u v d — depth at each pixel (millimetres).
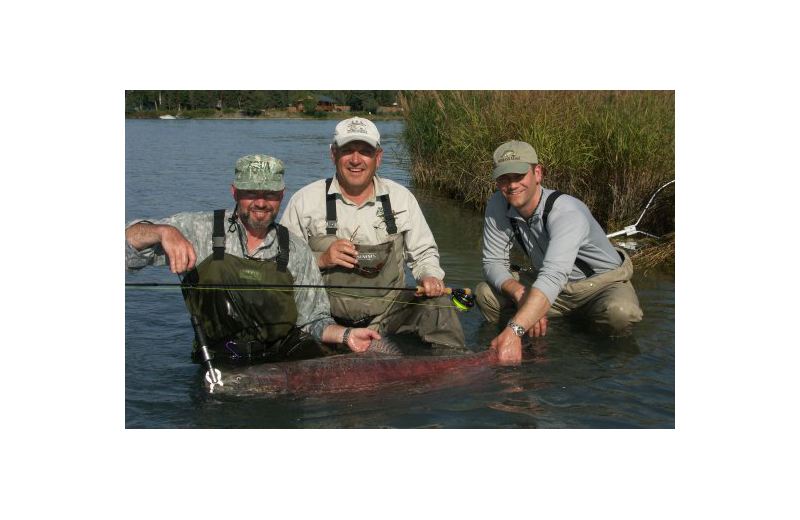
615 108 9383
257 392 3875
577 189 8906
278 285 4344
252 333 4406
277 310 4391
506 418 3668
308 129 35531
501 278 5207
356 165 4691
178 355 4484
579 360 4523
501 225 5266
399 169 14734
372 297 4934
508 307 5391
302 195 4953
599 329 5148
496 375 4270
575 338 4984
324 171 14344
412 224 5035
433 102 12375
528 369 4371
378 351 4410
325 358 4109
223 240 4277
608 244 5277
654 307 5684
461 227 9023
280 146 21781
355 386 3996
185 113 62812
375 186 4953
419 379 4137
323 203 4898
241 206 4125
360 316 4949
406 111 13430
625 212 8234
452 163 11375
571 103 9938
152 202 10258
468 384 4133
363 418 3676
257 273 4309
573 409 3768
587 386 4086
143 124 42250
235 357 4410
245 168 4055
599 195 8844
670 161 8281
